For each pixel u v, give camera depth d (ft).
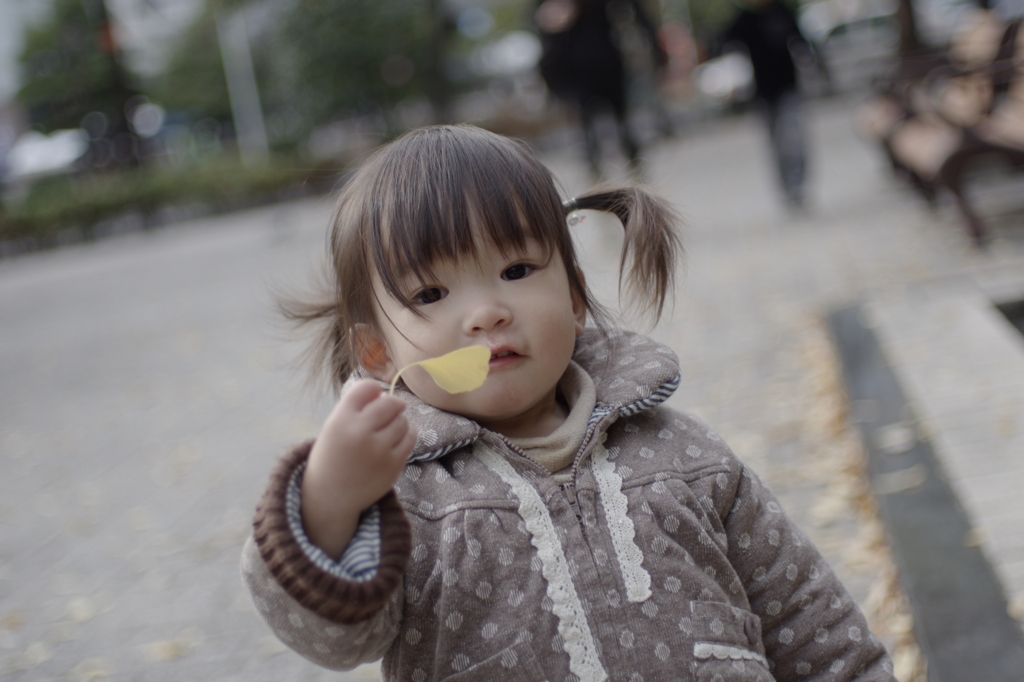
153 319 29.63
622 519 3.96
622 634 3.77
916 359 11.91
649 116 64.18
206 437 16.20
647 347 4.50
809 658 4.25
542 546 3.85
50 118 117.29
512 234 3.92
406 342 4.00
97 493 14.39
